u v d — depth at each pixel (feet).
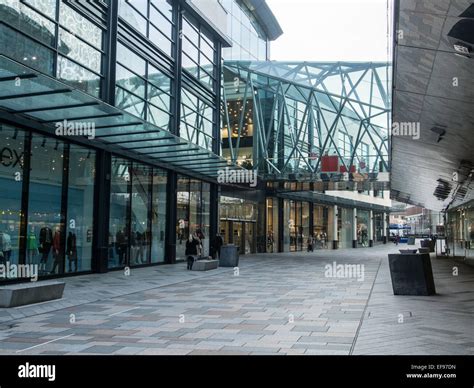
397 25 27.40
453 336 24.02
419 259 40.68
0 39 44.01
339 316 30.76
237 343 23.25
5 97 40.70
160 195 77.66
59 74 52.24
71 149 56.44
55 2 51.88
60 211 54.49
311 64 107.86
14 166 47.91
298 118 111.86
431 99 38.09
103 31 61.00
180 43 81.41
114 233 64.80
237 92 113.80
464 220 84.64
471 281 53.42
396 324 27.43
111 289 45.19
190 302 37.52
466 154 53.57
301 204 150.20
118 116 48.91
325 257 109.70
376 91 102.42
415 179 90.84
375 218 226.99
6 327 27.37
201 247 87.56
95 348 22.43
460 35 25.53
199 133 90.38
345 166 103.71
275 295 41.86
